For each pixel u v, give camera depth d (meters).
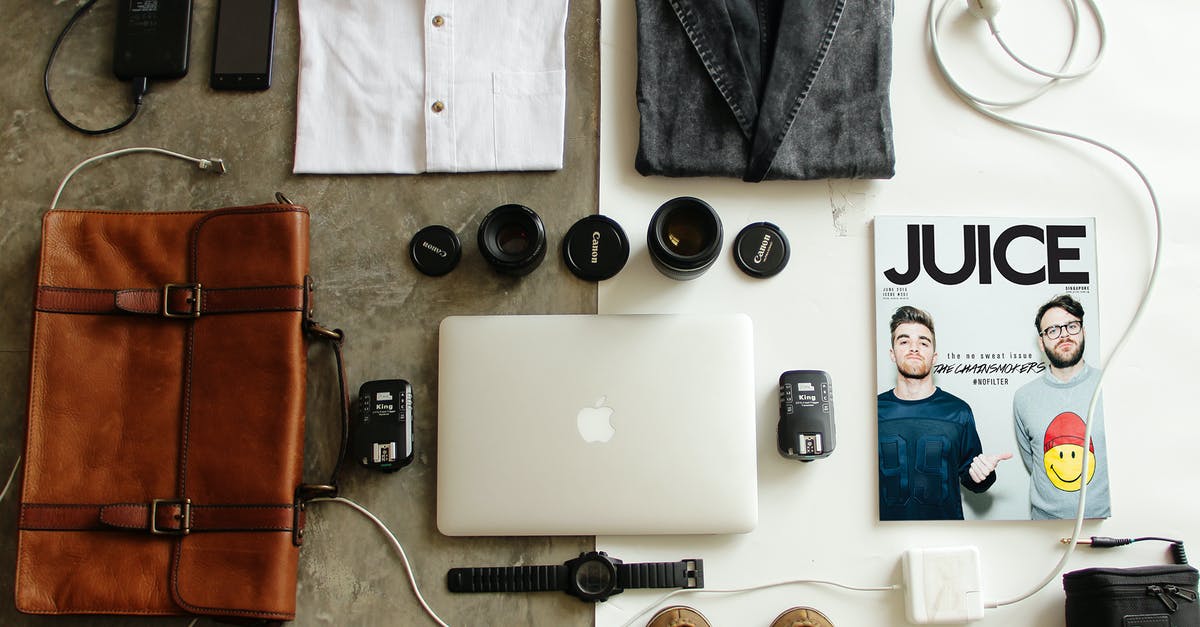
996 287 1.30
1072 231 1.33
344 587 1.24
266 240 1.20
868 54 1.31
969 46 1.38
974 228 1.32
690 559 1.23
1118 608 1.14
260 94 1.37
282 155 1.35
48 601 1.14
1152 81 1.38
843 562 1.24
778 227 1.31
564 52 1.35
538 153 1.32
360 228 1.33
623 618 1.22
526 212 1.23
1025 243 1.32
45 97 1.37
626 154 1.33
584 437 1.21
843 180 1.33
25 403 1.29
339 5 1.35
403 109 1.33
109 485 1.18
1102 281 1.32
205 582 1.15
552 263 1.31
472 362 1.23
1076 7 1.38
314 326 1.21
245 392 1.18
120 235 1.22
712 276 1.30
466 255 1.32
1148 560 1.25
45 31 1.39
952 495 1.26
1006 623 1.24
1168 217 1.34
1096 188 1.35
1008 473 1.26
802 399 1.21
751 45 1.30
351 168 1.33
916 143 1.35
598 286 1.30
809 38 1.29
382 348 1.30
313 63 1.35
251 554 1.15
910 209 1.33
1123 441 1.29
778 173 1.28
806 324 1.29
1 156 1.35
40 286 1.19
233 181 1.34
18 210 1.34
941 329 1.29
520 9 1.34
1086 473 1.27
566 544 1.24
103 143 1.36
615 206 1.32
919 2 1.39
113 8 1.40
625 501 1.20
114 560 1.16
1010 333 1.29
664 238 1.21
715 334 1.23
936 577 1.21
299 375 1.19
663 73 1.31
